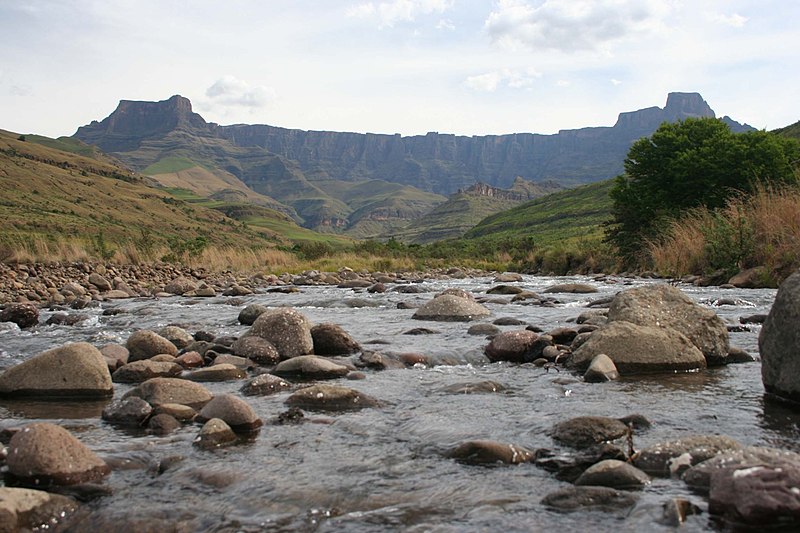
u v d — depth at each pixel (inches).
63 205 4655.5
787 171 1331.2
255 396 257.9
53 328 468.1
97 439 199.8
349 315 540.4
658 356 291.6
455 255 2101.4
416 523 139.3
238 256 1536.7
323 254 1792.6
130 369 293.7
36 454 161.5
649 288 344.5
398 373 301.1
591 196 5487.2
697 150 1427.2
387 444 195.0
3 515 134.3
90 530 137.9
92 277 838.5
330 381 285.3
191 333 440.8
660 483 156.4
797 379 232.5
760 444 186.7
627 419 207.0
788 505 128.8
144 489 160.1
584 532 131.8
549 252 1620.3
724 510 134.6
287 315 356.2
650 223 1301.7
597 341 300.4
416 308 584.7
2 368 323.9
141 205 5920.3
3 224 3208.7
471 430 204.7
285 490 158.4
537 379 283.1
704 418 214.7
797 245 725.9
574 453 180.7
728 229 812.0
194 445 193.3
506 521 138.5
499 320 454.0
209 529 137.9
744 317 434.6
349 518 142.6
